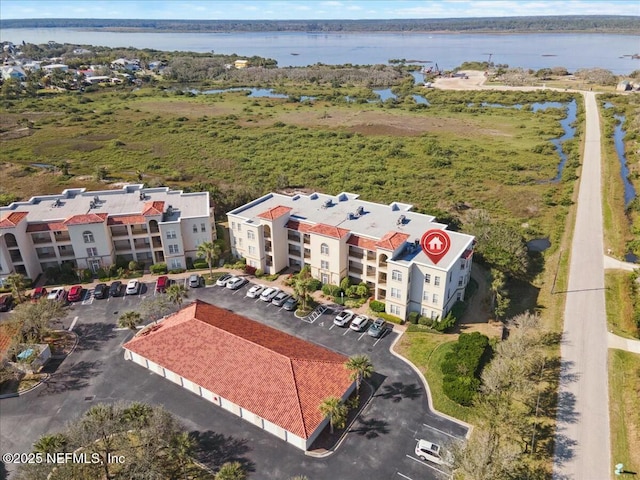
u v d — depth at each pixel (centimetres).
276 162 14538
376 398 5241
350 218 7606
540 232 9675
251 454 4566
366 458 4516
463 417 4972
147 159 14950
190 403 5194
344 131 18375
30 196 11744
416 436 4753
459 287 6781
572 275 7788
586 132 16900
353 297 7094
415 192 11994
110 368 5744
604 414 4988
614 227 9569
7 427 4916
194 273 7906
